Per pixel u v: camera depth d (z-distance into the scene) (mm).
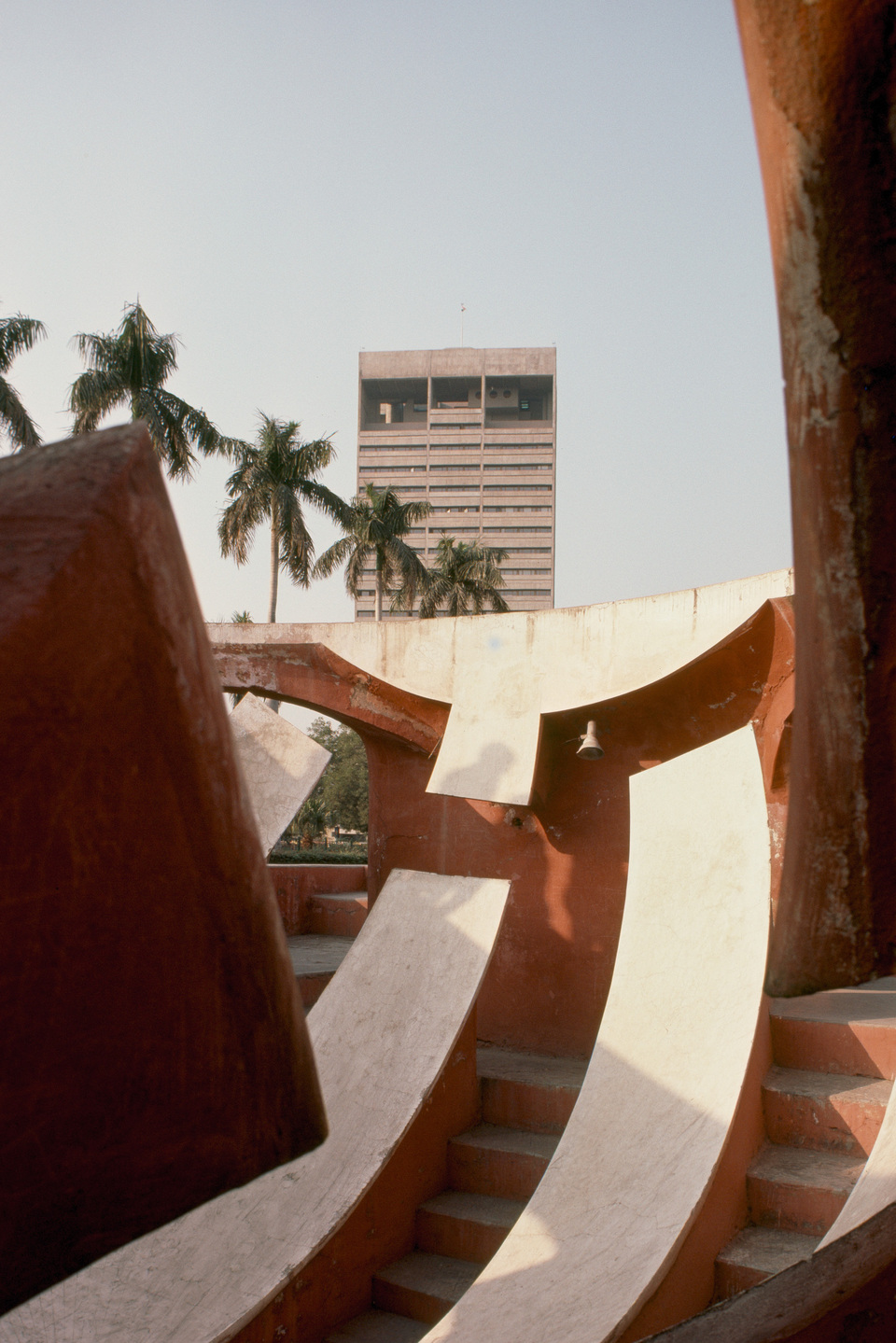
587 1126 5785
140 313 21656
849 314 1857
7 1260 1781
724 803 6918
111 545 1436
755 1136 6281
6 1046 1574
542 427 106750
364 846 36281
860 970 2641
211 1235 5957
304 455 25906
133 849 1574
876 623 2062
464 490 106312
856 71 1668
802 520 2105
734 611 8922
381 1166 6086
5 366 19516
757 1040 6430
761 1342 3129
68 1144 1729
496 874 10359
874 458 1941
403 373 108938
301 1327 5617
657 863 7000
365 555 32125
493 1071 8594
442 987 7145
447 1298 5980
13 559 1400
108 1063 1704
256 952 1769
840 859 2447
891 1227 3348
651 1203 5016
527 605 104312
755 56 1796
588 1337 4129
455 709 10125
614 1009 6363
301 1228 5789
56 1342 5258
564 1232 5129
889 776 2273
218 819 1620
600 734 9898
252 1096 1910
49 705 1428
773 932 2799
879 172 1733
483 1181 7242
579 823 9977
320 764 9977
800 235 1858
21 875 1490
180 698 1531
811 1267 3406
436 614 38656
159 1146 1840
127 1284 5645
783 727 8609
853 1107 6301
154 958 1667
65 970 1583
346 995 7566
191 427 21969
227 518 25234
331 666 10836
